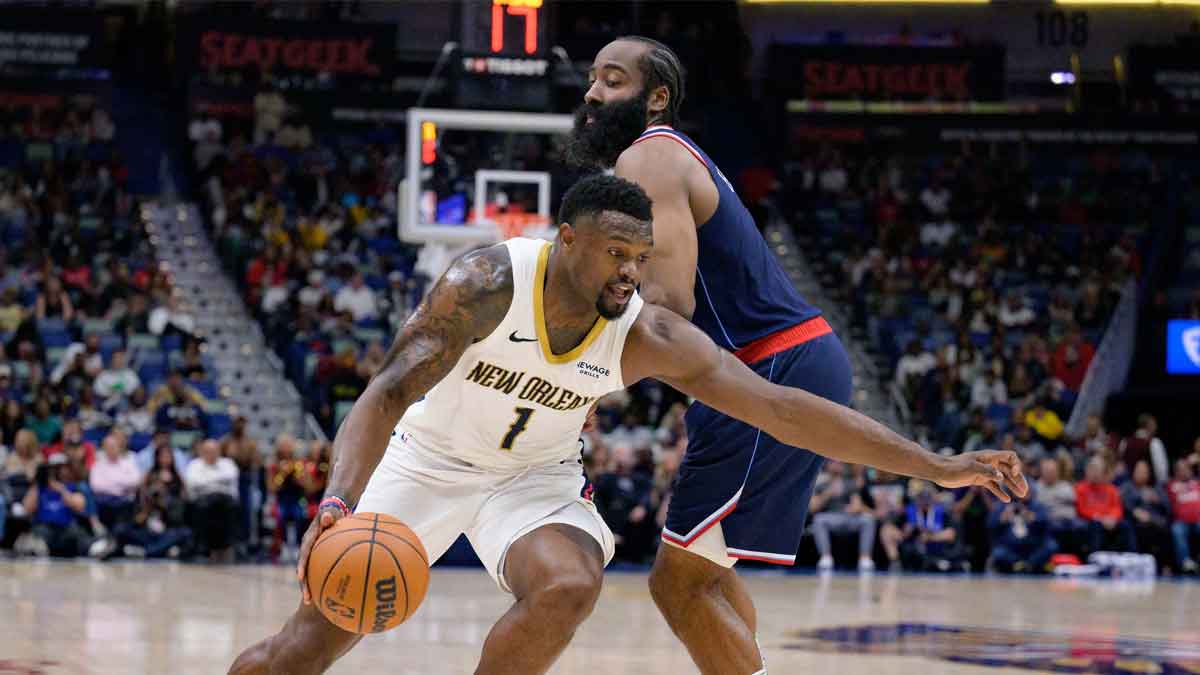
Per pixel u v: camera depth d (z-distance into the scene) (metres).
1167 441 16.14
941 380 15.58
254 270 16.67
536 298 2.95
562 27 20.70
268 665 3.11
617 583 10.22
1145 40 21.36
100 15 19.78
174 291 16.52
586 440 12.70
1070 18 21.41
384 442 2.83
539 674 2.99
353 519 2.69
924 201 19.94
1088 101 21.36
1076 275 18.31
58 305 15.25
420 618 6.86
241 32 20.22
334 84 20.42
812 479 3.54
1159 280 18.59
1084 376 16.20
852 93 21.08
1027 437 14.12
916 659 5.40
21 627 5.89
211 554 11.82
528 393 3.07
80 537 11.49
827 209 20.14
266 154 19.83
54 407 12.91
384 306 16.31
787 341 3.48
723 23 21.27
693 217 3.44
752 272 3.48
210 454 11.89
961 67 21.02
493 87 11.82
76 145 19.20
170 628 6.00
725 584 3.58
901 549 12.88
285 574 10.15
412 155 11.70
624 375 3.07
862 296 17.84
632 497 12.54
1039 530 12.98
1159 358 16.55
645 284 3.35
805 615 7.56
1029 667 5.17
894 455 2.90
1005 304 17.72
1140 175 20.53
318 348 15.27
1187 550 13.22
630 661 5.18
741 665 3.52
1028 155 20.77
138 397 13.21
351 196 18.89
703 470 3.46
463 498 3.25
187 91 20.17
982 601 8.97
